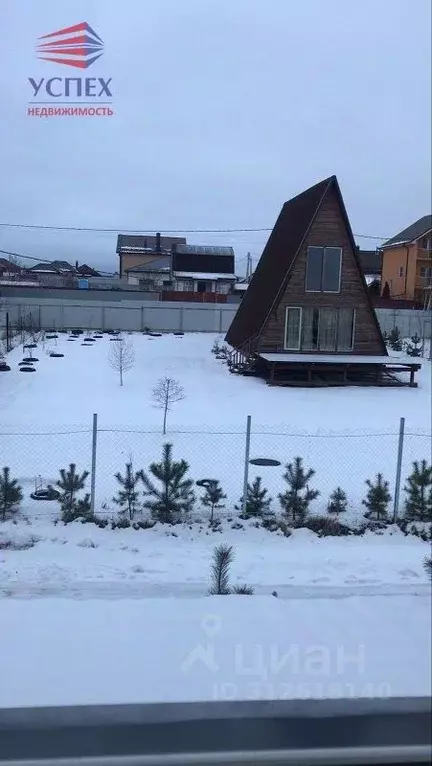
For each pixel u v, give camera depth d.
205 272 43.25
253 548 6.36
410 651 3.19
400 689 2.59
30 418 11.91
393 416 13.70
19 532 6.52
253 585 5.07
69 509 7.04
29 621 3.81
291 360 18.16
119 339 25.75
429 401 15.93
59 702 2.46
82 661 3.00
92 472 7.20
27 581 5.07
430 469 7.52
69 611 4.01
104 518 7.05
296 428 11.95
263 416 13.23
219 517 7.24
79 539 6.42
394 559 6.07
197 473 8.80
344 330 20.34
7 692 2.61
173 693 2.60
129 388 15.68
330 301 20.19
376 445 10.70
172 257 43.25
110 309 30.58
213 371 19.59
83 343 24.34
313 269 20.06
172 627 3.66
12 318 27.14
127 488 7.22
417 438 11.22
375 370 19.22
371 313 20.39
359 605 4.22
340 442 10.80
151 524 6.93
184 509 7.20
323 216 19.97
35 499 7.59
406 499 7.81
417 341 25.17
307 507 7.45
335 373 19.28
